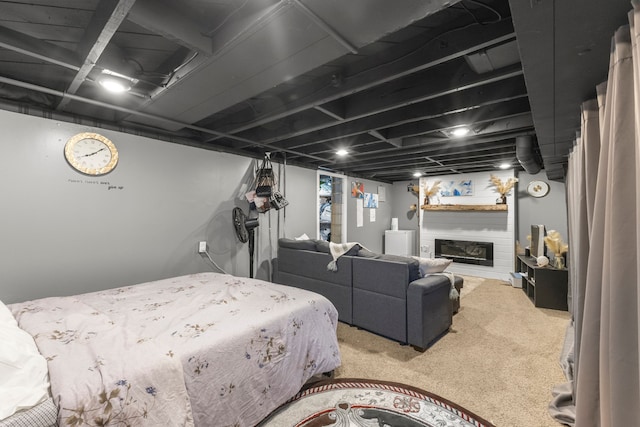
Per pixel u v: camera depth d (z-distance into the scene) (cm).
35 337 145
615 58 107
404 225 758
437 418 185
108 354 132
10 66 209
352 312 330
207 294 228
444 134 343
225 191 379
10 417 93
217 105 242
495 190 608
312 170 514
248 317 183
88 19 162
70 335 149
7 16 157
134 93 223
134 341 145
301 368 195
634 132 102
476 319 360
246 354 163
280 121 325
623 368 103
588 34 112
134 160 297
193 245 345
